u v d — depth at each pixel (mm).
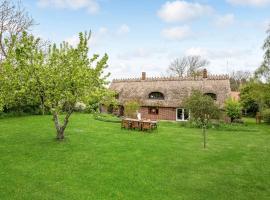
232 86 82312
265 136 25609
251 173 13523
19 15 38219
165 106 40375
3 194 10109
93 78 18000
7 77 16578
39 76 17062
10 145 17672
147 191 10891
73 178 12047
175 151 17844
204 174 13234
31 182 11383
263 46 38531
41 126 25578
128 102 38625
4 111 31578
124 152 17000
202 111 19859
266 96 38500
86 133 23219
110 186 11266
